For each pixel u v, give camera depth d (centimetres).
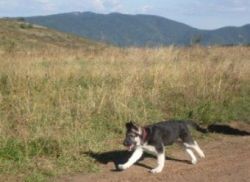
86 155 942
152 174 866
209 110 1262
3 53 2073
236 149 1018
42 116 1088
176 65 1609
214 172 874
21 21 5894
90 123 1091
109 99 1200
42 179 823
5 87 1262
